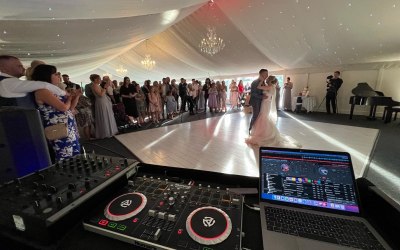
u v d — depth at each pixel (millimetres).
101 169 738
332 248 498
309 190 685
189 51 7383
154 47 8102
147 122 5914
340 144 3379
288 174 730
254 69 8570
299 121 5543
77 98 1615
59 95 1399
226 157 2924
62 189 608
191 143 3641
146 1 2092
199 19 5234
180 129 4828
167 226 534
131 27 3338
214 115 7066
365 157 2768
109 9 2002
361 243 509
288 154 762
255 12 4363
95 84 3826
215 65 8562
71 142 1523
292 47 5699
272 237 534
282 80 8414
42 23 2033
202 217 550
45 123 1320
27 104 1214
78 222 587
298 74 7770
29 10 1546
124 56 9516
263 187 721
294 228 565
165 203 624
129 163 792
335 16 3953
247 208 685
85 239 539
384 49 4922
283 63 7340
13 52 3008
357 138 3730
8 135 811
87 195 580
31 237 527
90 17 2172
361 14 3773
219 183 828
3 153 798
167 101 6508
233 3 4281
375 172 2291
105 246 516
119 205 608
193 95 7355
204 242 480
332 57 5977
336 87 6461
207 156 2975
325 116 6359
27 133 878
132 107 5027
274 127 3475
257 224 613
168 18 3742
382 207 564
